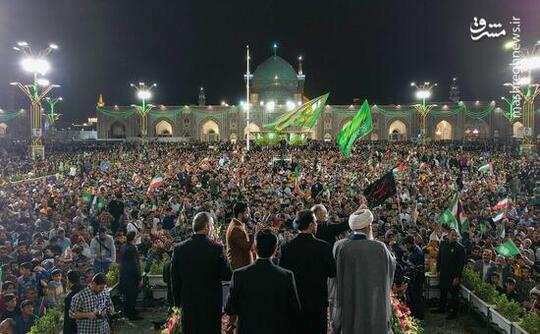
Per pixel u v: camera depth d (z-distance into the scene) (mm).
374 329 5379
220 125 82500
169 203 18641
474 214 17734
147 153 50781
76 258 11328
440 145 60062
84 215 17219
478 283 10602
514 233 14648
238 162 39375
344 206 15828
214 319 5914
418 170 32406
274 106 81562
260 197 18781
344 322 5551
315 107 34656
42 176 35844
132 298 10477
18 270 10703
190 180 25875
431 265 11695
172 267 6027
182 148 56844
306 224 5984
